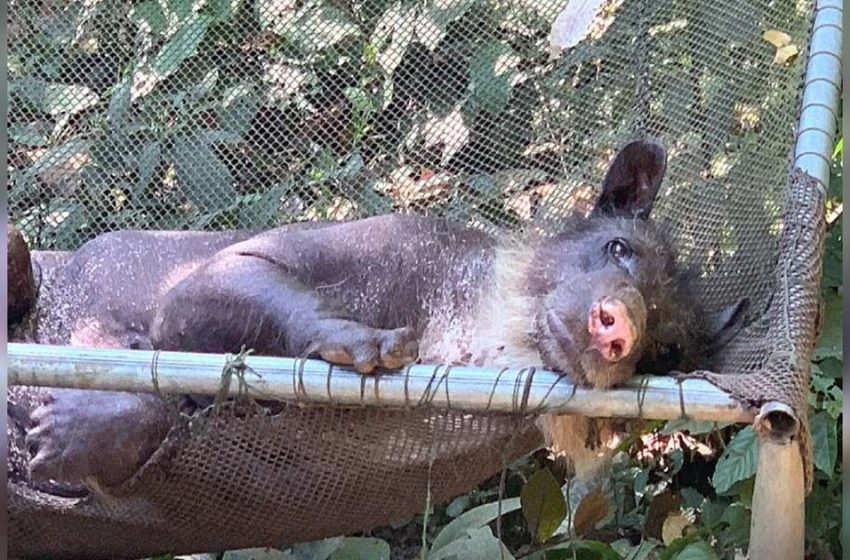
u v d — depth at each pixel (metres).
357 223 4.18
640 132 4.41
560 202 4.52
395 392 3.56
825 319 4.38
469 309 4.11
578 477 4.21
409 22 4.70
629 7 4.45
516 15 4.64
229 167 4.71
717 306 4.06
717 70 4.25
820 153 3.88
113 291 4.29
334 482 3.90
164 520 4.00
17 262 4.19
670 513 4.51
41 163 4.67
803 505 3.47
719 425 4.33
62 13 4.71
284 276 3.98
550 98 4.58
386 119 4.70
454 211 4.60
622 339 3.52
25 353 3.56
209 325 3.96
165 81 4.73
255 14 4.74
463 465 3.92
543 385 3.55
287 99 4.73
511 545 4.62
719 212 4.13
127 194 4.70
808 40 4.02
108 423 3.88
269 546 4.11
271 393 3.56
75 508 3.98
